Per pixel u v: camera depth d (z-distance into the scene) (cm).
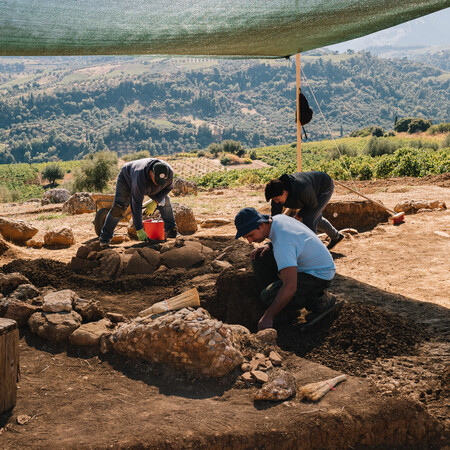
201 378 334
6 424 287
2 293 468
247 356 352
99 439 270
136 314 459
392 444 289
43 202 2072
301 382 324
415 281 561
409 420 294
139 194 668
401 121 14612
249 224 395
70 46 528
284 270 389
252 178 2816
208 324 347
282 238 395
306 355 371
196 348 339
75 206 1361
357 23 620
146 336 357
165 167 664
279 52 746
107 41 529
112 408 302
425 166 2002
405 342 384
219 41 603
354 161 2753
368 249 712
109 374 348
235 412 295
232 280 459
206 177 3444
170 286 536
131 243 785
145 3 441
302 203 552
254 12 513
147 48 586
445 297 503
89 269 581
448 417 301
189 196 1692
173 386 329
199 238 685
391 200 1163
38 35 483
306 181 545
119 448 262
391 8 573
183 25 511
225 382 327
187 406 302
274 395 304
